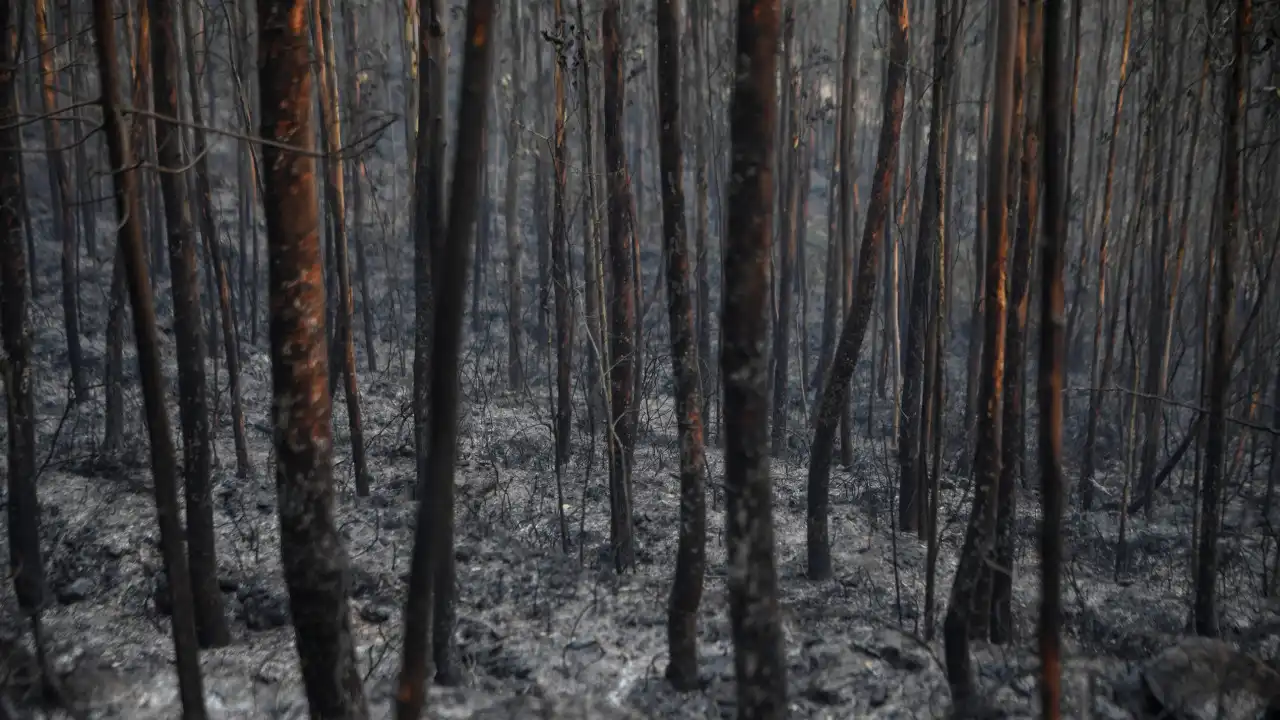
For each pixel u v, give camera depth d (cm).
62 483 893
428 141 579
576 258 1570
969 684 487
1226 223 541
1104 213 965
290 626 634
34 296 1350
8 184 573
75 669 535
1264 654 583
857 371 1572
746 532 328
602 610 658
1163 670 508
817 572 764
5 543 732
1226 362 562
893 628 581
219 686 534
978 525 483
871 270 739
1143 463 1026
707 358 1229
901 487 904
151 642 598
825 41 2266
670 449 1152
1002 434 599
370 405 1273
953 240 1475
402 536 767
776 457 1217
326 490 364
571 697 521
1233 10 701
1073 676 539
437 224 580
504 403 1302
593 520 870
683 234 522
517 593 681
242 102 816
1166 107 958
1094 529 940
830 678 534
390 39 2433
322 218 1272
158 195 1495
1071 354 1678
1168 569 822
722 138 1337
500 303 1784
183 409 575
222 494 860
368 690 519
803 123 1312
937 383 545
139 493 864
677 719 492
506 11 1964
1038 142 543
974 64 1675
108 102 314
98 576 702
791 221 1205
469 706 500
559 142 811
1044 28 317
